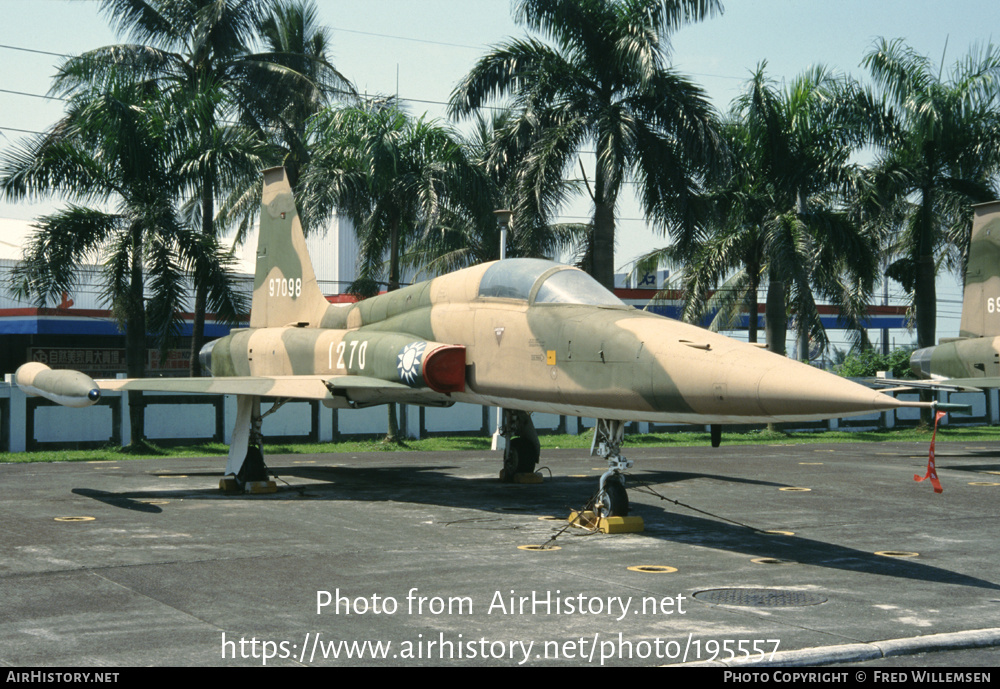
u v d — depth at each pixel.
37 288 23.05
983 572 9.20
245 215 35.00
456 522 12.13
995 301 22.42
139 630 6.87
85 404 12.65
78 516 12.45
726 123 31.34
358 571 9.02
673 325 10.83
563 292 12.12
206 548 10.18
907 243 34.56
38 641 6.58
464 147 29.34
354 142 28.19
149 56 30.84
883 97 31.41
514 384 12.19
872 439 31.56
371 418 28.95
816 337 35.38
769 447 27.20
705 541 10.89
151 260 23.14
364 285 29.36
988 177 32.16
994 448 26.55
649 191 28.67
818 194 31.89
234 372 19.34
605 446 11.66
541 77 28.30
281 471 18.86
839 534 11.50
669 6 28.25
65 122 27.45
